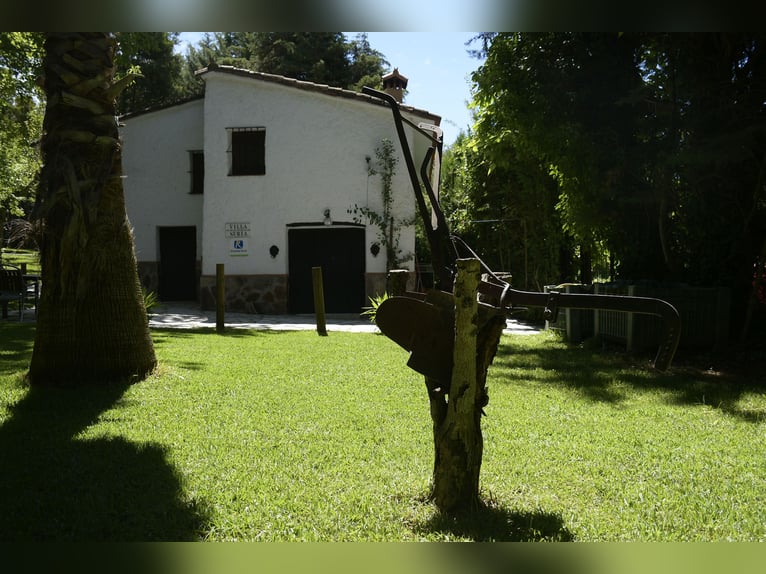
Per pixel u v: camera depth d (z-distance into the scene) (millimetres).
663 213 10164
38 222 6211
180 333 11391
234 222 17438
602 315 10859
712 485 3820
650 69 10539
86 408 5402
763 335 10227
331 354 8922
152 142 18906
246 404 5703
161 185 18922
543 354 9883
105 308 6422
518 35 10633
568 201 11234
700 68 9500
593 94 10258
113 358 6445
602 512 3383
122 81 6348
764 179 9594
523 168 13844
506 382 7273
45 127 6238
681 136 10086
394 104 3305
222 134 17438
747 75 9602
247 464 4039
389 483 3748
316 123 17078
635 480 3906
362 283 17438
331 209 17094
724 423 5430
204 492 3543
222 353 8805
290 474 3877
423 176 3408
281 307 17312
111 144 6328
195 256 19250
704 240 10109
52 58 6137
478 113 12531
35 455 4129
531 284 16625
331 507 3365
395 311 3273
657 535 3070
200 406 5582
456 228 18906
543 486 3768
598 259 13742
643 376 7828
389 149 16781
